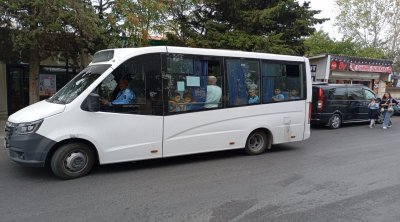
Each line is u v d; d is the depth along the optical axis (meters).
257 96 8.46
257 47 14.93
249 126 8.38
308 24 16.81
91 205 5.07
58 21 10.17
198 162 7.81
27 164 6.05
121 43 12.23
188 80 7.41
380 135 12.54
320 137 11.90
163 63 7.11
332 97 14.10
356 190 5.97
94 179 6.34
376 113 14.84
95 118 6.41
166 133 7.17
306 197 5.57
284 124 8.98
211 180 6.43
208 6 16.23
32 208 4.93
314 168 7.46
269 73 8.63
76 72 16.23
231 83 8.02
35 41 10.57
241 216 4.75
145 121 6.90
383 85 26.61
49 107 6.30
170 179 6.45
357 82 25.44
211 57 7.71
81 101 6.29
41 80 15.62
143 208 4.98
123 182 6.20
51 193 5.56
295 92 9.15
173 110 7.23
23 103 15.91
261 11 15.64
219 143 7.93
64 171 6.26
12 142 6.10
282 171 7.17
